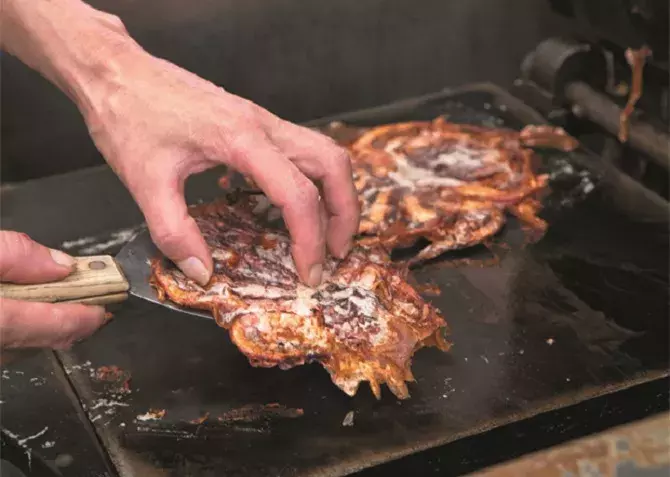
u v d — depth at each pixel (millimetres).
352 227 762
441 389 758
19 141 986
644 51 896
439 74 1078
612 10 899
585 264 836
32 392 766
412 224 849
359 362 737
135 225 885
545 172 913
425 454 725
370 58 1049
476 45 1068
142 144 753
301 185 725
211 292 743
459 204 867
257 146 734
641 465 706
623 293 816
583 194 893
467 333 792
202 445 732
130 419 747
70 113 986
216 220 791
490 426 737
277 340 735
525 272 833
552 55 966
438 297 816
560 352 779
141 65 774
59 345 726
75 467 727
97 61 778
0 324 697
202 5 976
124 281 729
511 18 1060
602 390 756
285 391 760
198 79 774
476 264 839
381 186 884
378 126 974
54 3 802
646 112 918
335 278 760
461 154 919
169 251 737
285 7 998
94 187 920
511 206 875
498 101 1003
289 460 724
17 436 743
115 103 766
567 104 977
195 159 751
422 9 1037
